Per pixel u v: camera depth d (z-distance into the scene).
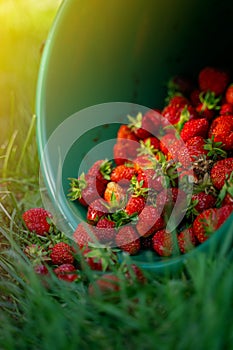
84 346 0.59
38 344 0.61
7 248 0.75
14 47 1.03
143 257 0.70
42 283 0.67
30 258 0.72
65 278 0.67
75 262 0.71
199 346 0.54
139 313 0.59
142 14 0.81
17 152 0.89
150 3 0.81
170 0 0.82
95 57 0.80
